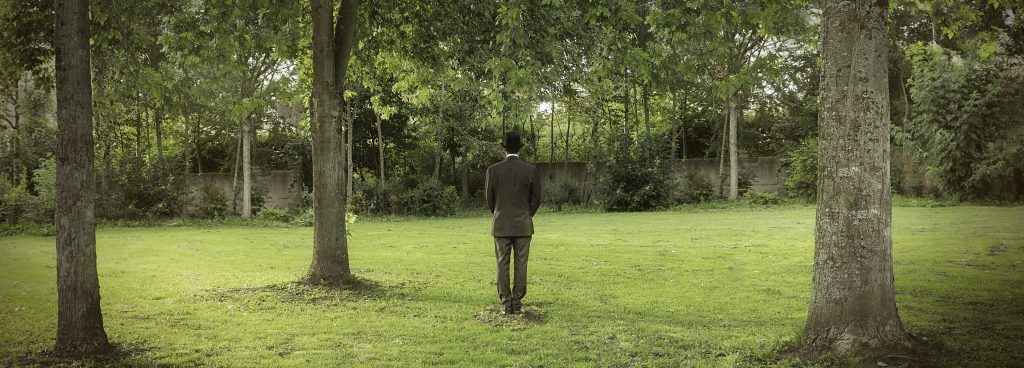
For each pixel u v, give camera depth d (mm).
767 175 30484
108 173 24297
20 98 22516
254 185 27859
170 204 24297
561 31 8375
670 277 9000
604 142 28594
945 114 23438
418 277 9297
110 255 12625
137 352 5227
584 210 28422
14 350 5266
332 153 8508
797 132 30422
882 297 4664
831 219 4766
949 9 6961
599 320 6285
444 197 27359
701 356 4984
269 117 28844
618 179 27688
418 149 33969
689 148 34781
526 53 7543
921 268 8961
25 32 6758
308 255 12703
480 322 6316
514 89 7742
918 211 20344
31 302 7582
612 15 7941
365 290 8148
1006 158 22406
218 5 8195
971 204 22875
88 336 5180
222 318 6527
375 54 10898
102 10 7234
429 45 10445
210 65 8383
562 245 13359
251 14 8820
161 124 30188
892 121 28953
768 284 8297
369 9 10070
